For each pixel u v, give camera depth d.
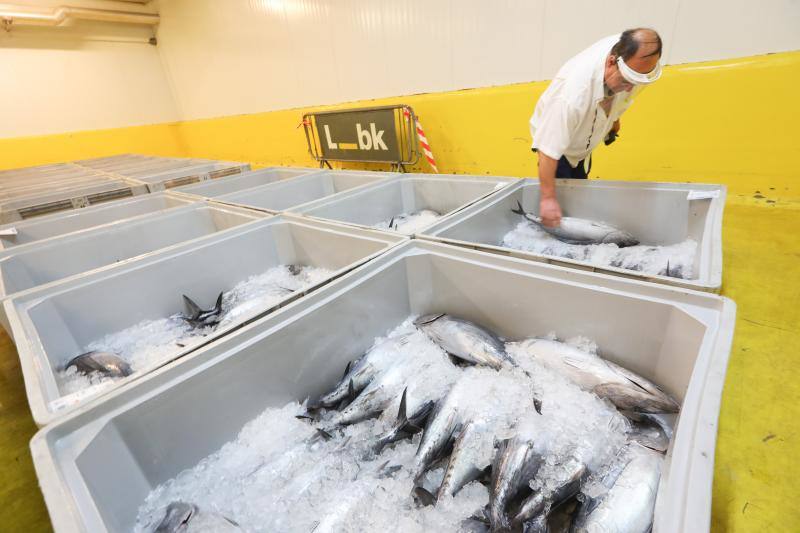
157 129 6.40
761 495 0.79
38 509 1.07
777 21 1.72
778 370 1.05
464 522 0.67
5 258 1.40
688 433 0.47
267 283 1.51
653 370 0.83
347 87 3.70
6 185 2.91
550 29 2.35
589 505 0.64
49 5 5.04
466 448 0.76
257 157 5.30
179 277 1.41
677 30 1.96
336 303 0.95
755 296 1.33
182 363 0.70
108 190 2.42
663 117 2.11
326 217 1.77
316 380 0.96
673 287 0.77
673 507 0.40
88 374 1.06
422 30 2.92
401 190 2.20
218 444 0.79
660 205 1.42
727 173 2.04
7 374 1.61
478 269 1.04
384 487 0.72
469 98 2.81
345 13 3.32
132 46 5.89
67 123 5.57
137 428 0.65
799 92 1.74
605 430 0.74
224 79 5.14
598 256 1.41
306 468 0.76
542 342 0.94
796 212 1.82
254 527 0.68
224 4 4.44
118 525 0.59
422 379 0.93
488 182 1.86
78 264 1.61
